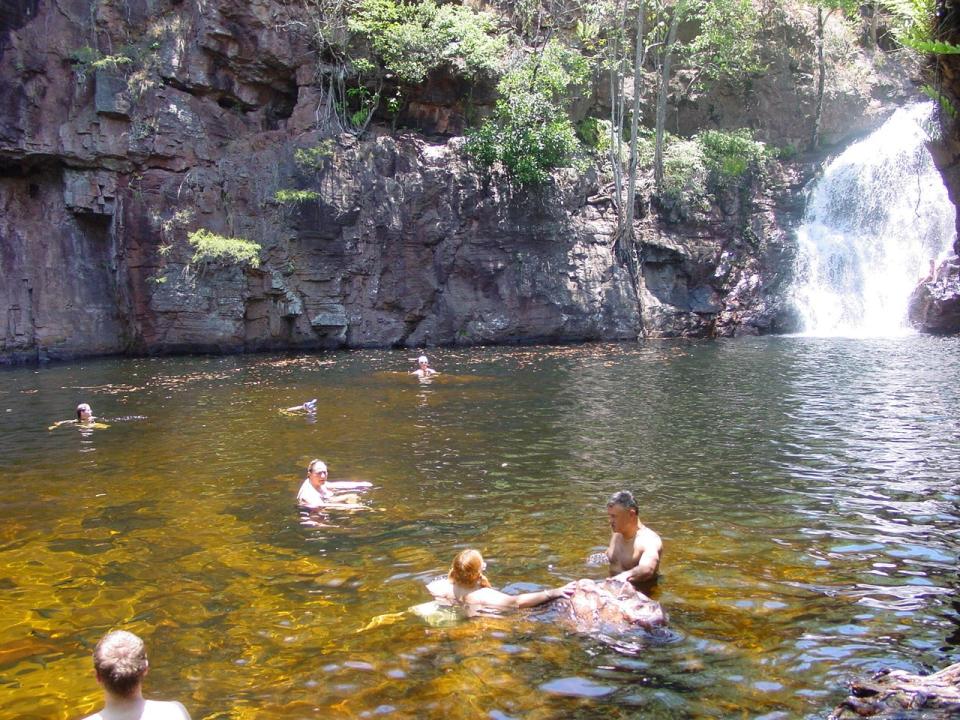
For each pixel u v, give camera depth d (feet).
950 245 109.09
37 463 38.58
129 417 50.96
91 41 89.30
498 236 102.17
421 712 15.49
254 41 96.58
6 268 87.86
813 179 116.88
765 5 123.54
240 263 92.17
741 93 124.26
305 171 94.79
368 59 101.65
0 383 69.10
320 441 42.60
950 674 15.42
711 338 104.01
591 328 102.73
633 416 49.01
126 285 91.25
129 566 24.11
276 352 93.97
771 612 19.79
